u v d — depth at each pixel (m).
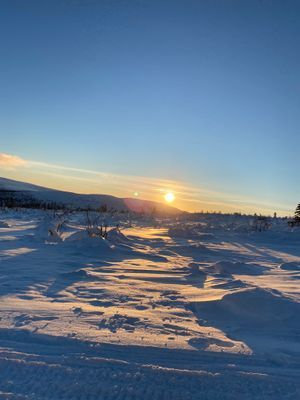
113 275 10.02
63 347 4.99
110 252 13.73
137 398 3.93
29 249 13.52
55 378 4.22
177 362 4.72
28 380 4.17
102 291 8.16
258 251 17.28
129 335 5.45
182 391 4.07
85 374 4.32
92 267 11.08
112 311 6.61
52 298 7.42
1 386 4.04
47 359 4.63
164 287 8.77
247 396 4.02
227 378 4.35
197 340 5.38
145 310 6.81
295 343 5.52
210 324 6.24
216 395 4.02
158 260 13.23
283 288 8.93
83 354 4.80
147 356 4.83
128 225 28.47
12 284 8.39
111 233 16.78
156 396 3.97
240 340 5.55
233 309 6.68
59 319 6.02
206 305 6.91
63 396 3.90
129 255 13.66
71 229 21.25
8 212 37.84
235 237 22.30
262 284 9.43
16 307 6.60
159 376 4.34
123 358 4.76
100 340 5.21
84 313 6.41
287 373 4.54
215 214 44.03
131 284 8.99
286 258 15.42
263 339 5.64
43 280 8.96
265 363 4.78
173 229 22.91
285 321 6.28
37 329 5.50
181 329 5.86
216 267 11.56
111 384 4.15
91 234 15.52
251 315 6.49
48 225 18.98
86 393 3.97
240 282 9.15
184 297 7.81
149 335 5.50
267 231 24.27
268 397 4.00
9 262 11.03
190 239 20.89
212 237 21.52
